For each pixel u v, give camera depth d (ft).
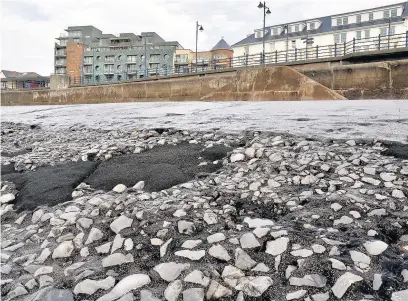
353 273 8.19
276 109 36.96
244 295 8.03
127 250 10.09
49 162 20.62
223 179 15.40
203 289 8.16
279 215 12.00
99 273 9.26
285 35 224.94
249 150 18.79
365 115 28.86
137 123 34.42
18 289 9.01
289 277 8.41
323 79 54.24
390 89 48.19
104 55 285.43
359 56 77.61
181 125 30.09
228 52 273.54
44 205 14.43
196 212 11.79
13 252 11.13
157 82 69.10
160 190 14.88
